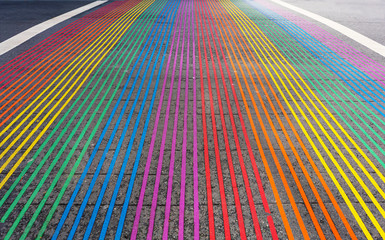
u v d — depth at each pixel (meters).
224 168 3.49
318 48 8.03
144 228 2.74
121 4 14.23
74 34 8.94
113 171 3.41
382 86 5.78
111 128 4.25
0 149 3.76
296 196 3.12
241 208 2.97
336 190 3.21
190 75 6.15
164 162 3.57
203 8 13.44
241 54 7.48
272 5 14.44
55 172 3.38
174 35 9.01
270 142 3.99
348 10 13.41
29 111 4.68
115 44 8.09
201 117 4.57
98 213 2.88
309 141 4.03
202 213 2.90
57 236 2.65
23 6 13.31
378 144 4.00
